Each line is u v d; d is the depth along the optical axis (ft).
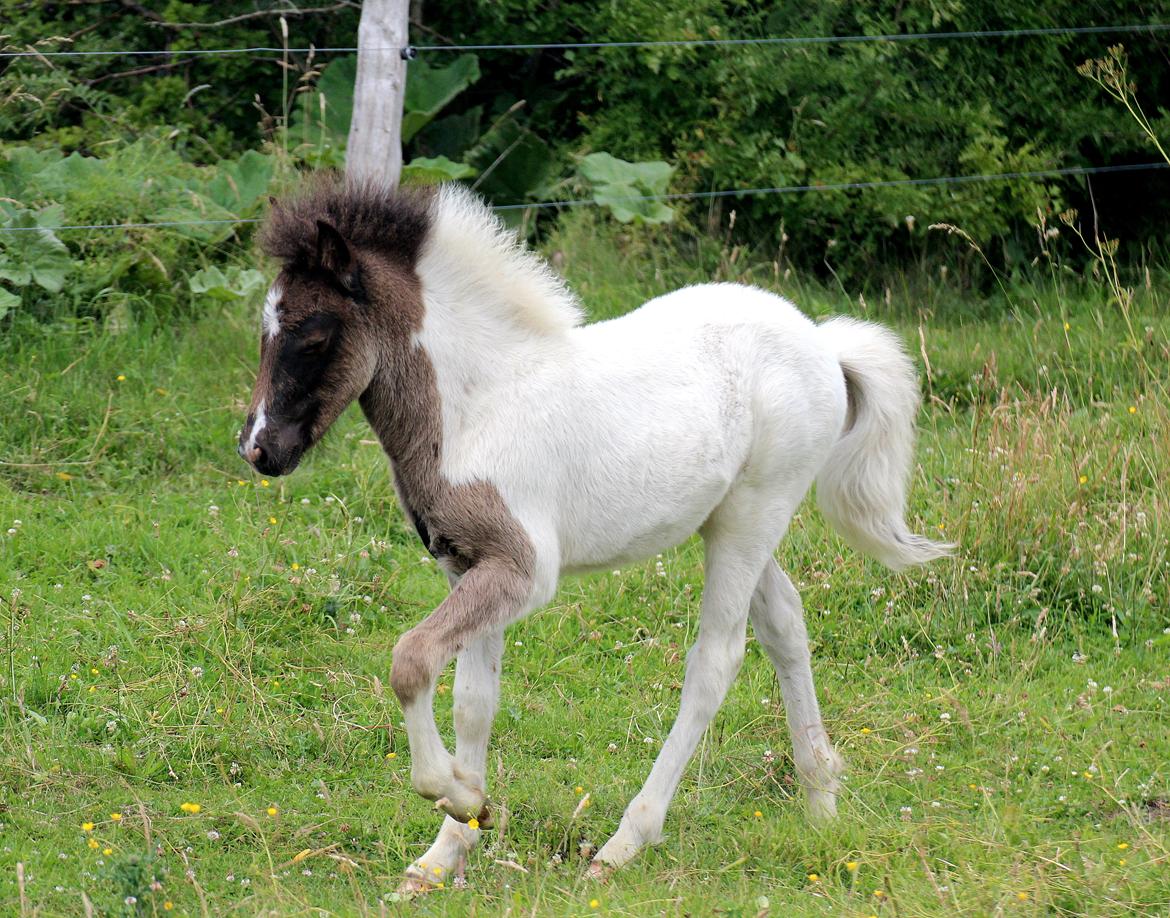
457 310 18.48
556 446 18.51
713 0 46.11
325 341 17.71
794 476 21.06
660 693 25.00
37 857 18.70
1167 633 25.93
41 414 31.17
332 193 18.51
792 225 44.83
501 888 18.40
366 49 36.63
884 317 42.16
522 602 18.01
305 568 26.94
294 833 19.97
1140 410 33.78
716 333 20.33
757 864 19.76
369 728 23.07
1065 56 46.52
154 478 30.45
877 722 24.06
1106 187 49.34
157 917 17.13
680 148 45.44
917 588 28.14
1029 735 23.79
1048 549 28.84
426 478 18.28
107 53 45.47
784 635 21.85
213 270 35.86
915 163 44.68
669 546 20.24
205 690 23.45
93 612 25.25
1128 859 19.01
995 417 31.12
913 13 44.83
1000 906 17.03
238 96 49.01
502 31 48.06
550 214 45.98
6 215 34.68
